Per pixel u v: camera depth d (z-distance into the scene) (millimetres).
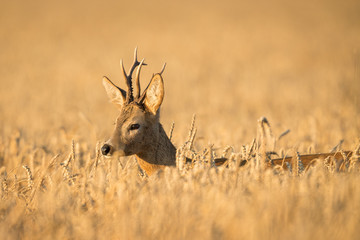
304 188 8898
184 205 8383
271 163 11609
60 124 23906
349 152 12219
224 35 107875
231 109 31172
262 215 7832
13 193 10430
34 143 17641
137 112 12594
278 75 52656
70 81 48969
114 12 171250
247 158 11852
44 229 8359
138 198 9125
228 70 56250
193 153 11812
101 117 27250
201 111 30328
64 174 10977
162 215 8195
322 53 73000
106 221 8523
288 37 100250
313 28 114688
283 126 21391
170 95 39000
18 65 63281
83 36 106562
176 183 9453
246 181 9758
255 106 32781
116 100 13914
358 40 87250
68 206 9133
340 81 37844
